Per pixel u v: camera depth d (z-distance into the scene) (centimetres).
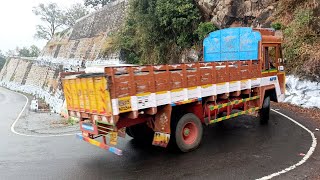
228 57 1058
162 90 683
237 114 920
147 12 2120
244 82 904
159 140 720
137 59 2520
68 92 746
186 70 734
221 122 1081
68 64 3916
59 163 732
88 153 804
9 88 5819
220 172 617
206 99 811
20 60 6166
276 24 1670
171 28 2062
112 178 616
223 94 847
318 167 627
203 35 1875
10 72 6406
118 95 604
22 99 3878
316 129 950
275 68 1055
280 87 1092
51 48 4994
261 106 986
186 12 1952
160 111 713
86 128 709
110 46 2939
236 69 873
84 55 3691
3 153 862
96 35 3653
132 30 2633
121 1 3366
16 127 1402
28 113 2264
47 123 1501
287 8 1714
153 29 2148
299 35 1505
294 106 1354
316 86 1352
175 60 2148
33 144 957
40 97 4066
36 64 5153
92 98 650
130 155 760
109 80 591
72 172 663
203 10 1992
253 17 1852
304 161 664
